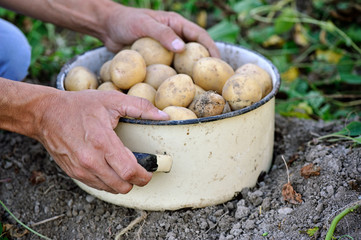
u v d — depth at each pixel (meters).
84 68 0.99
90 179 0.83
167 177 0.87
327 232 0.83
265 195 0.93
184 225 0.91
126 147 0.83
